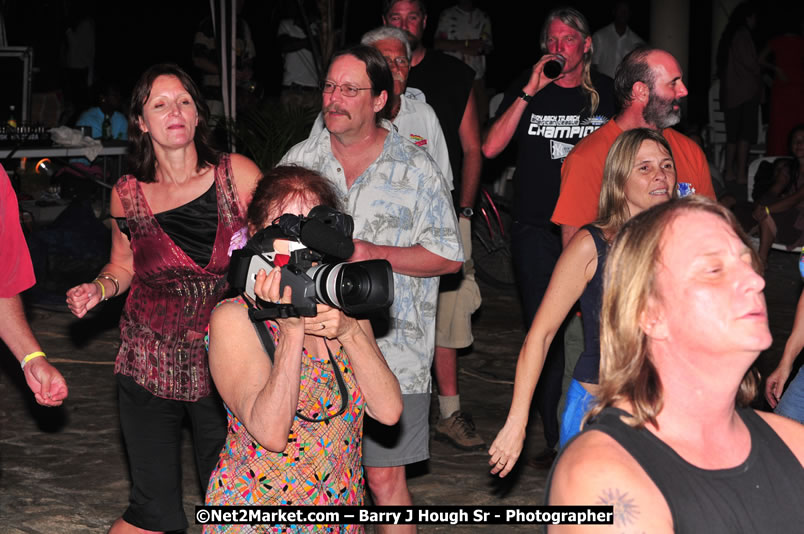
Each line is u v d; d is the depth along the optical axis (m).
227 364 2.44
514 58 19.48
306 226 2.23
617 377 1.79
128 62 19.77
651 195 3.30
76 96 14.03
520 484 4.82
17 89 10.38
